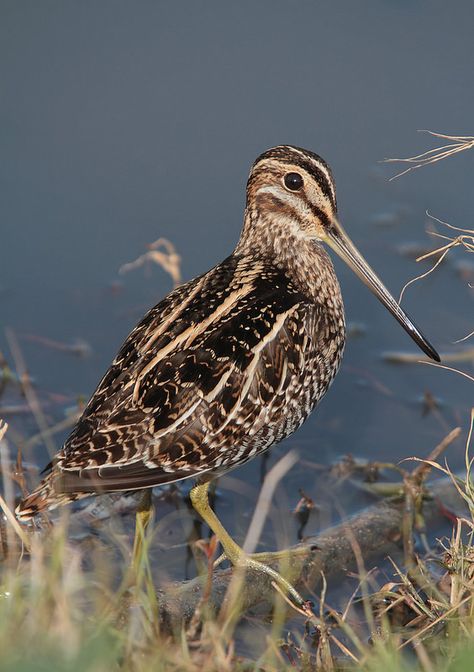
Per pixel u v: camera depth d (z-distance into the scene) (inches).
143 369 401.7
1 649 262.5
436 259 631.2
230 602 354.9
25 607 305.3
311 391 438.6
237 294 431.2
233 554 427.2
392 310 471.5
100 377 554.9
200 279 453.4
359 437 532.7
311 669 346.0
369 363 581.3
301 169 464.4
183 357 403.5
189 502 488.1
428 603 389.1
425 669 305.1
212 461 409.4
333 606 418.3
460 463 511.2
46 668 250.7
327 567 442.9
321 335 442.0
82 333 581.0
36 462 496.7
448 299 610.5
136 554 413.4
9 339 573.3
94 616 324.8
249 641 383.9
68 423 513.7
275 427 423.8
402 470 484.4
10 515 349.4
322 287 464.1
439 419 542.9
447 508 479.5
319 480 503.8
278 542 455.8
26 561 394.9
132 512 468.4
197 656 312.0
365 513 470.3
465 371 570.6
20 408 530.6
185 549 454.6
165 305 432.8
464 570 378.3
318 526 472.1
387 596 398.3
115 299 602.5
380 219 657.6
